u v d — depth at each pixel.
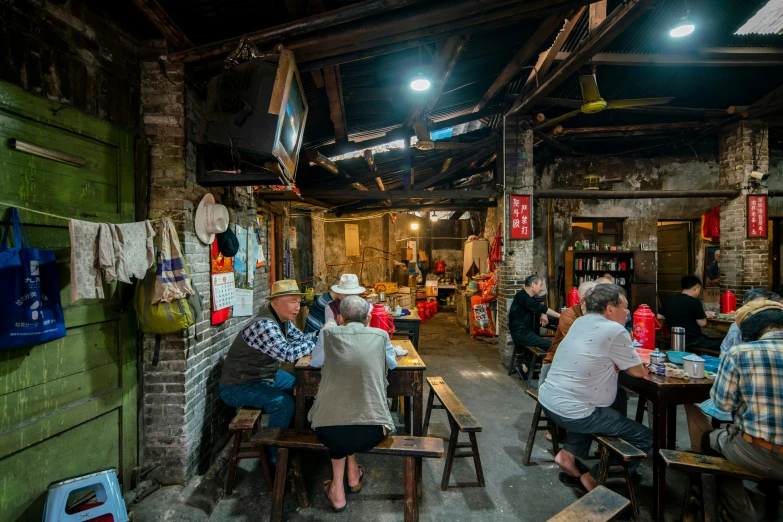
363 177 6.13
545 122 5.43
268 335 2.75
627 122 6.18
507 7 2.46
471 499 2.54
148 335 2.56
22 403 1.78
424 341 7.34
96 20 2.20
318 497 2.58
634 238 6.68
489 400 4.30
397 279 11.48
